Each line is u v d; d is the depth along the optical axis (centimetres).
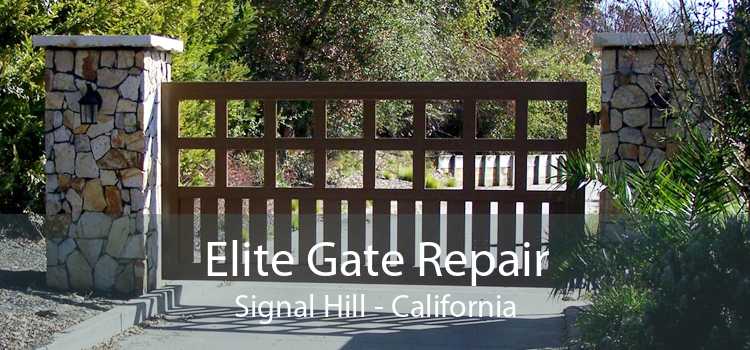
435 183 2067
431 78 2181
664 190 692
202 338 826
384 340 824
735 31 777
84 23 1201
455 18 2597
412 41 2112
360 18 2050
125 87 926
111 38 915
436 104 2323
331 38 2045
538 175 2395
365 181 968
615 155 879
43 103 1189
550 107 2492
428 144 952
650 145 871
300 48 2038
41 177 1179
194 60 1353
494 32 3027
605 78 882
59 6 1170
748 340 571
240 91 972
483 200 949
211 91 975
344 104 2011
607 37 871
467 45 2569
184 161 1273
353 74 2022
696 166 688
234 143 981
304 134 2053
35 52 1141
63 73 933
